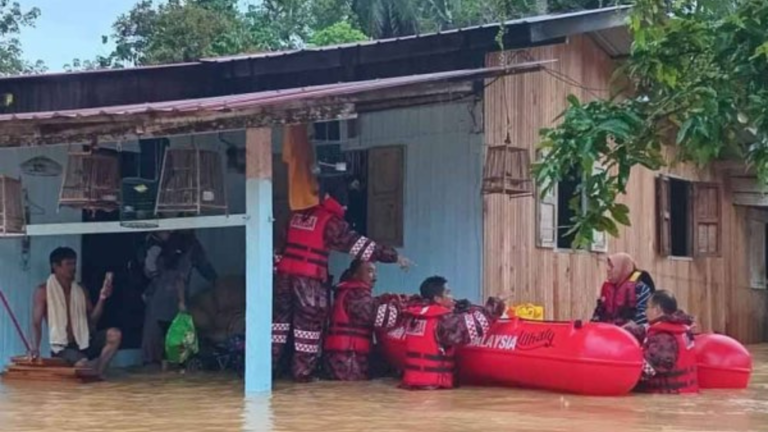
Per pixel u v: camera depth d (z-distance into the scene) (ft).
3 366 32.27
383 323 30.60
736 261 51.93
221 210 28.91
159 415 23.17
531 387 28.30
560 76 37.24
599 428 20.86
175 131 25.71
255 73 39.47
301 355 30.14
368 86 27.96
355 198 36.94
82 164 29.45
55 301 31.81
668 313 27.96
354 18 87.04
